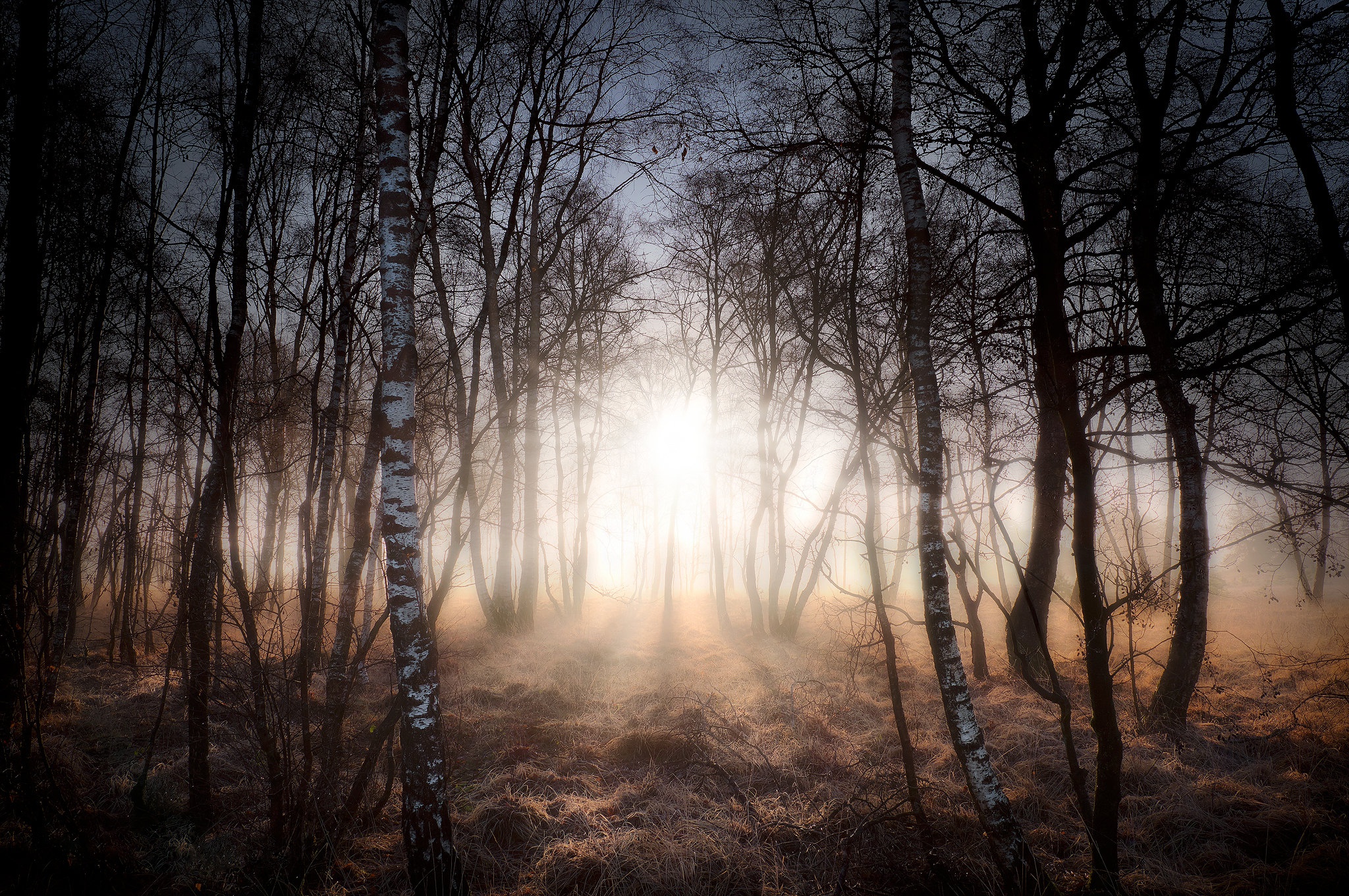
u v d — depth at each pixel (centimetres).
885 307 647
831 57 516
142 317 823
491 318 961
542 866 465
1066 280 486
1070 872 445
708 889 443
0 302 528
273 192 739
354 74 646
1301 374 464
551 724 756
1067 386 438
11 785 439
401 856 466
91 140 729
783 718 767
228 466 447
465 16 764
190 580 494
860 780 582
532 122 965
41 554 509
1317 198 386
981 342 577
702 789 588
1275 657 1012
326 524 585
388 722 488
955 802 542
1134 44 527
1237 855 470
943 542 407
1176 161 597
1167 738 698
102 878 408
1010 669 980
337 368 596
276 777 448
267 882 428
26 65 530
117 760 609
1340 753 623
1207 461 552
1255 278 581
